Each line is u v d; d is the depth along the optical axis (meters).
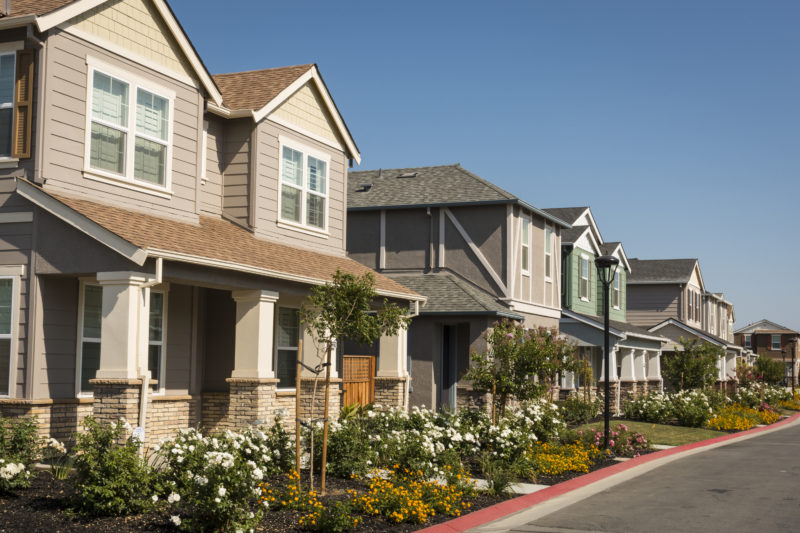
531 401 21.30
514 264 28.36
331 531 10.24
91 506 10.05
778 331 93.12
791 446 23.77
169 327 16.61
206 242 15.48
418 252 29.45
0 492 10.82
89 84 14.54
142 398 13.20
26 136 13.70
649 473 17.39
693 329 46.41
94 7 14.56
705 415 29.55
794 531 11.00
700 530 11.06
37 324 13.57
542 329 24.02
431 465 14.18
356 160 22.22
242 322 16.02
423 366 26.42
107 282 13.16
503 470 15.09
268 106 18.72
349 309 12.62
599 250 39.88
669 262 54.56
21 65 13.79
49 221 13.62
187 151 16.92
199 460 10.41
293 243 19.77
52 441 12.19
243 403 15.83
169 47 16.48
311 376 18.80
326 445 12.86
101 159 14.87
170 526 9.77
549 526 11.34
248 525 9.59
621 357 38.94
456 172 31.30
